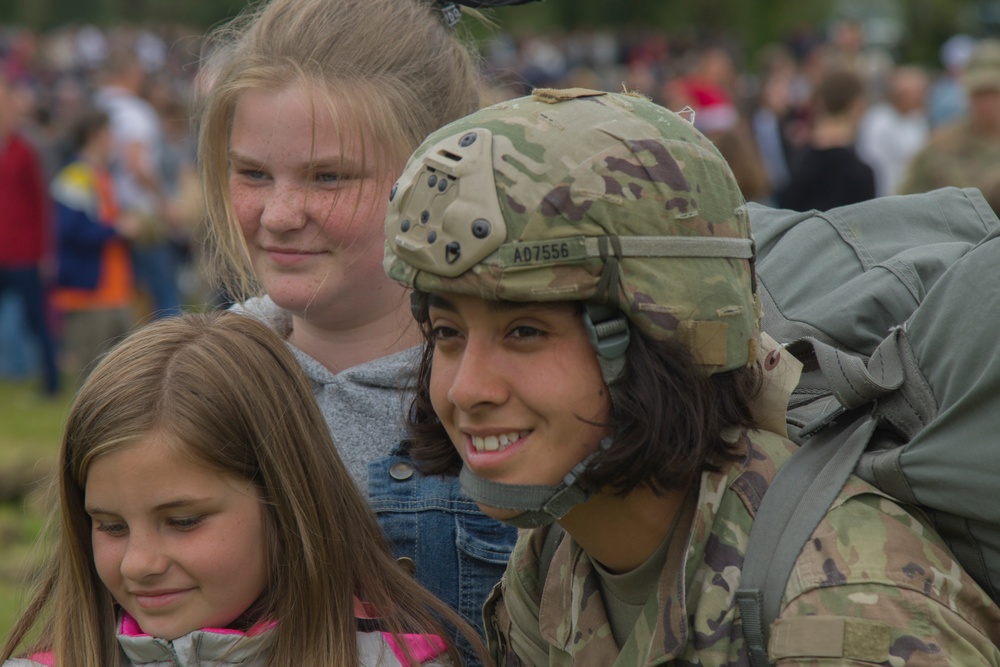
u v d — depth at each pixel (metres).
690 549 2.76
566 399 2.67
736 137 13.31
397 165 3.73
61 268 14.93
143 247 15.96
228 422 3.31
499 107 2.76
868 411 2.91
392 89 3.74
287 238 3.69
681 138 2.73
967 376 2.65
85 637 3.48
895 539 2.64
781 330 3.19
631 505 2.84
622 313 2.65
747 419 2.91
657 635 2.77
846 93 13.01
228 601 3.33
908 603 2.54
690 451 2.69
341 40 3.80
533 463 2.70
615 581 2.97
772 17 53.69
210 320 3.58
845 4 52.81
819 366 3.04
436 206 2.61
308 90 3.63
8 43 48.69
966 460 2.61
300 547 3.38
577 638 3.04
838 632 2.52
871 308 3.12
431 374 2.94
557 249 2.56
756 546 2.72
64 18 70.12
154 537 3.28
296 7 3.91
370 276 3.78
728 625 2.71
